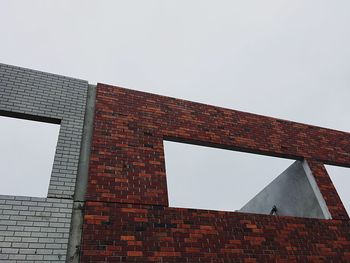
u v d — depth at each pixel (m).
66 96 4.69
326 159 6.17
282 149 5.88
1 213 3.13
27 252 2.95
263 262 3.88
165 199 4.01
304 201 6.11
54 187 3.57
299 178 6.36
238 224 4.17
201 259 3.56
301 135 6.44
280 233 4.35
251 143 5.63
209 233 3.87
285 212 6.73
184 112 5.51
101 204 3.60
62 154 3.94
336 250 4.54
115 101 5.02
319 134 6.73
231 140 5.48
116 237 3.36
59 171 3.75
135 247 3.36
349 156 6.57
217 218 4.11
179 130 5.13
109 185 3.83
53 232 3.18
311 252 4.32
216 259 3.64
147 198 3.91
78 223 3.38
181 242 3.62
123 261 3.20
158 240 3.53
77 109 4.61
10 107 4.11
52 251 3.04
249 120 6.11
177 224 3.79
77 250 3.16
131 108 5.05
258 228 4.26
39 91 4.51
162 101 5.48
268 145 5.79
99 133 4.40
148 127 4.90
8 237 2.98
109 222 3.46
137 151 4.44
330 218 5.07
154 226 3.65
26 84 4.48
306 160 5.95
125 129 4.67
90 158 4.04
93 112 4.77
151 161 4.40
